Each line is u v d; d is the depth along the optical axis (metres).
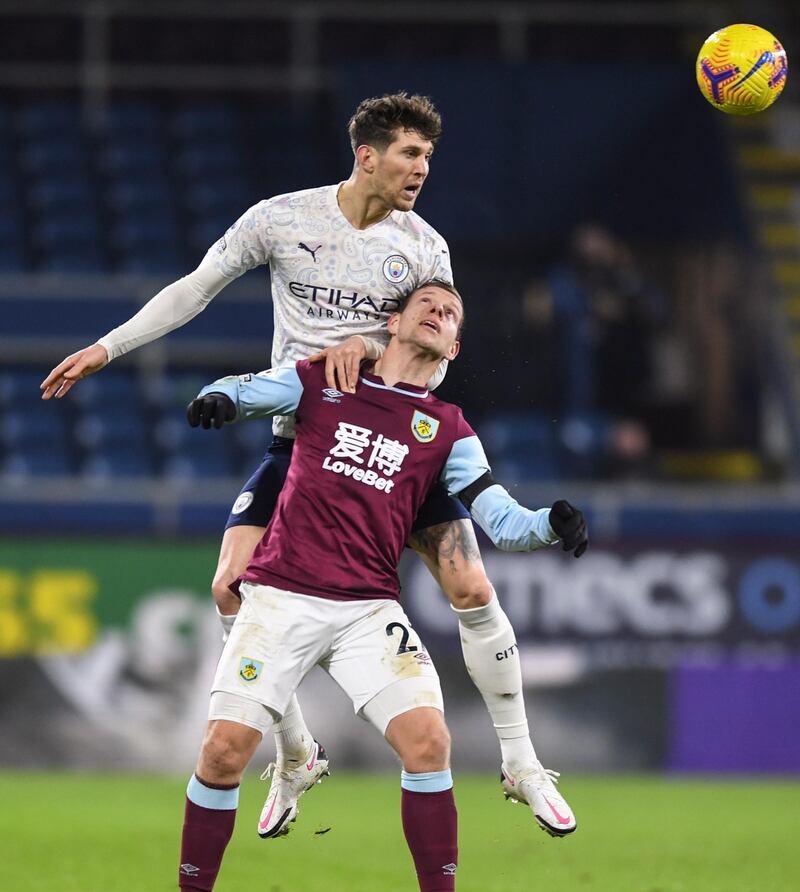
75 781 36.25
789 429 55.12
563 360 53.72
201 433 49.72
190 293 18.31
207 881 16.98
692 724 40.00
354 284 18.09
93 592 38.53
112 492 40.06
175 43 59.75
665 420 55.16
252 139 59.34
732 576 40.34
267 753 38.81
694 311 56.53
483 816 31.83
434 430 17.33
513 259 55.84
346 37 59.91
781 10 60.94
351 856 25.69
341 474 17.00
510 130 56.53
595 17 59.72
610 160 56.72
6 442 48.97
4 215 56.03
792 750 40.12
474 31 59.72
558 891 22.50
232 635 16.97
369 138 17.58
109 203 57.00
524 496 41.41
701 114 56.94
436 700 17.03
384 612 17.08
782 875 24.47
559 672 39.72
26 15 59.19
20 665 38.19
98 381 50.09
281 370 17.48
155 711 38.41
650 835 29.20
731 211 57.00
